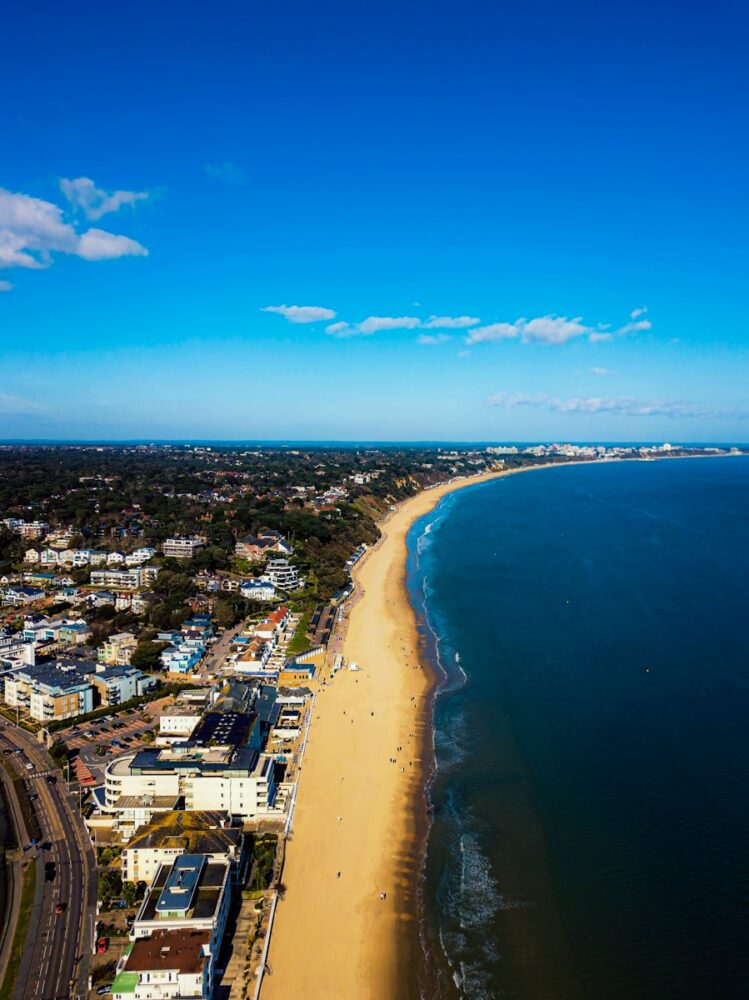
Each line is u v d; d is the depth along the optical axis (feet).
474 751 475.31
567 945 308.40
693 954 298.56
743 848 361.30
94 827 393.91
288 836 386.73
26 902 331.16
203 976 269.64
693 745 466.29
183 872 317.22
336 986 290.56
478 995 286.05
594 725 501.56
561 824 391.04
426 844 379.55
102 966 293.23
